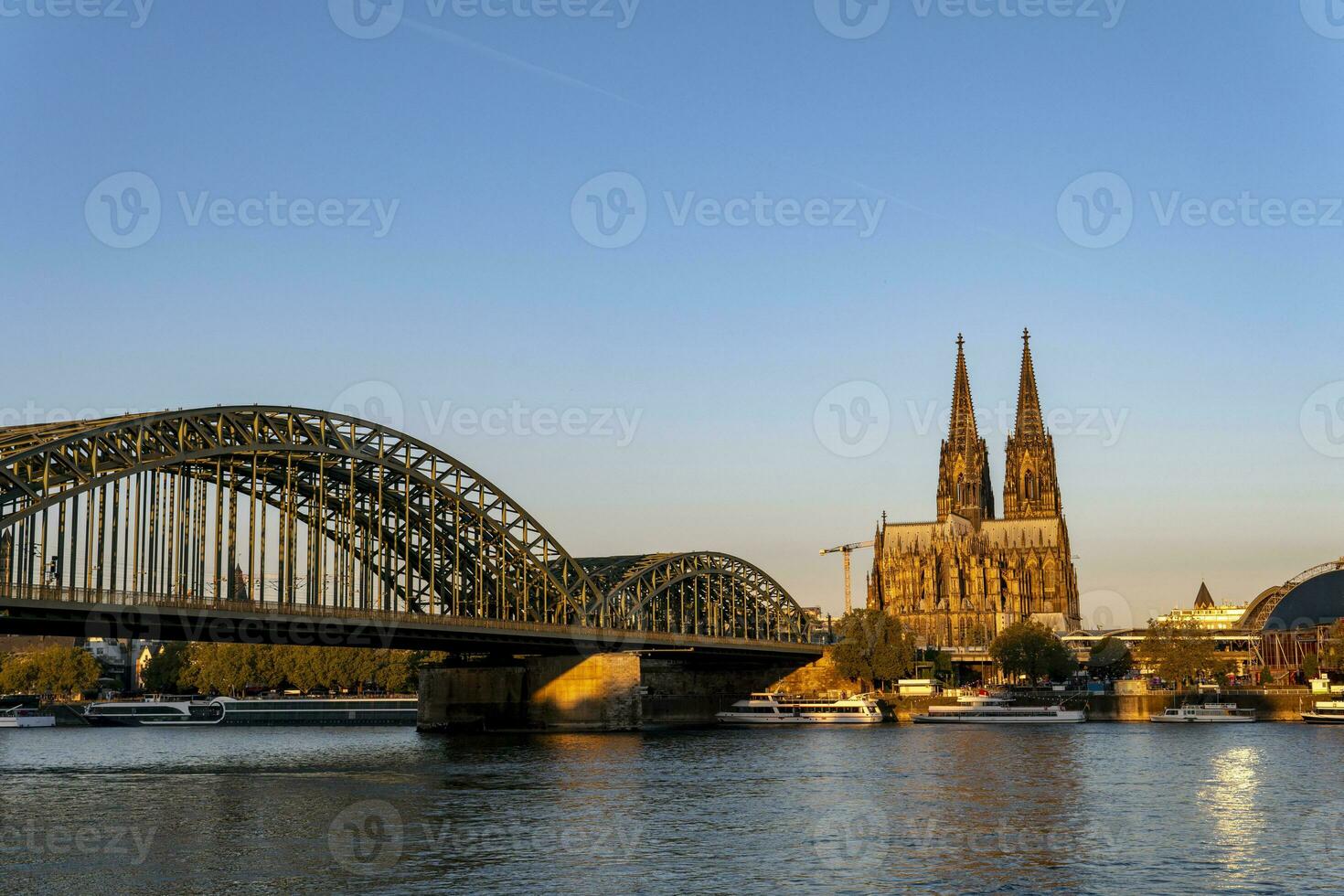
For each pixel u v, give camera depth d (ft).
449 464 582.76
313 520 531.50
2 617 382.83
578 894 266.36
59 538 391.45
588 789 412.36
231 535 480.64
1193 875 284.61
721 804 380.17
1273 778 444.55
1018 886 274.98
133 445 426.92
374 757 531.09
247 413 465.06
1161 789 416.05
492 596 632.38
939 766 487.61
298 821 345.72
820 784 428.97
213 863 293.02
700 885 274.36
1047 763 498.28
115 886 272.92
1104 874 285.02
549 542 641.40
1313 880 279.49
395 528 583.17
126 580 418.72
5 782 440.04
